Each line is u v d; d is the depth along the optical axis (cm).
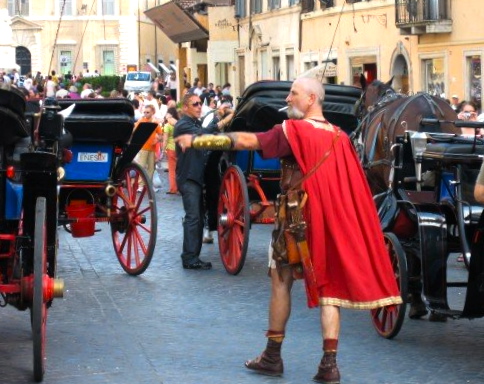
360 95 1598
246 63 5519
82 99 1390
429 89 3697
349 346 1060
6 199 937
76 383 928
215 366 985
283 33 4906
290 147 892
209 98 4081
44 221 914
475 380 938
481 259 963
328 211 888
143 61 10100
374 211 903
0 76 4750
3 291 915
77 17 9956
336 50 4269
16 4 9981
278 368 950
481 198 909
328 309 891
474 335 1105
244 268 1535
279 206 905
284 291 930
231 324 1166
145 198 1730
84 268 1530
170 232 1920
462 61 3478
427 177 1127
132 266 1498
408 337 1097
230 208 1479
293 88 917
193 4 6150
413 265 1128
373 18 3956
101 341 1080
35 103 1309
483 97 3384
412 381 937
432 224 1041
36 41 9981
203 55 6588
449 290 1328
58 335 1105
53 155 918
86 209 1438
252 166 1527
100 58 10012
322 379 903
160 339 1093
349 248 886
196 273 1491
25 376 946
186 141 885
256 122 1502
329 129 905
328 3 4300
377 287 887
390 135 1381
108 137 1386
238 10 5581
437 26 3512
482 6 3356
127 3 9919
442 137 1105
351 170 900
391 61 3862
